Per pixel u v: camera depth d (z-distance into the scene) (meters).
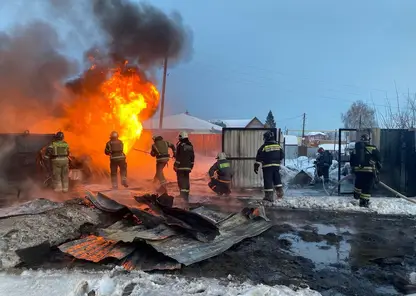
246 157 10.26
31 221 5.93
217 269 4.46
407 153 9.30
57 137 9.03
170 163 17.16
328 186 12.51
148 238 4.77
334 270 4.48
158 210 5.71
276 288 3.83
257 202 8.43
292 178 14.03
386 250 5.29
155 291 3.71
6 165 9.98
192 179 12.50
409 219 7.23
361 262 4.78
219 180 9.35
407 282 4.12
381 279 4.22
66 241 5.43
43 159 9.72
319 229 6.43
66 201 7.50
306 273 4.38
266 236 5.95
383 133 9.56
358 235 6.05
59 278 4.02
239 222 6.22
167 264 4.47
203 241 5.10
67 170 9.08
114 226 5.64
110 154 9.93
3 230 5.48
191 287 3.84
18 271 4.29
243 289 3.77
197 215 5.24
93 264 4.50
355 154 8.31
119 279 4.00
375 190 9.58
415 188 9.28
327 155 13.35
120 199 8.18
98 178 11.81
